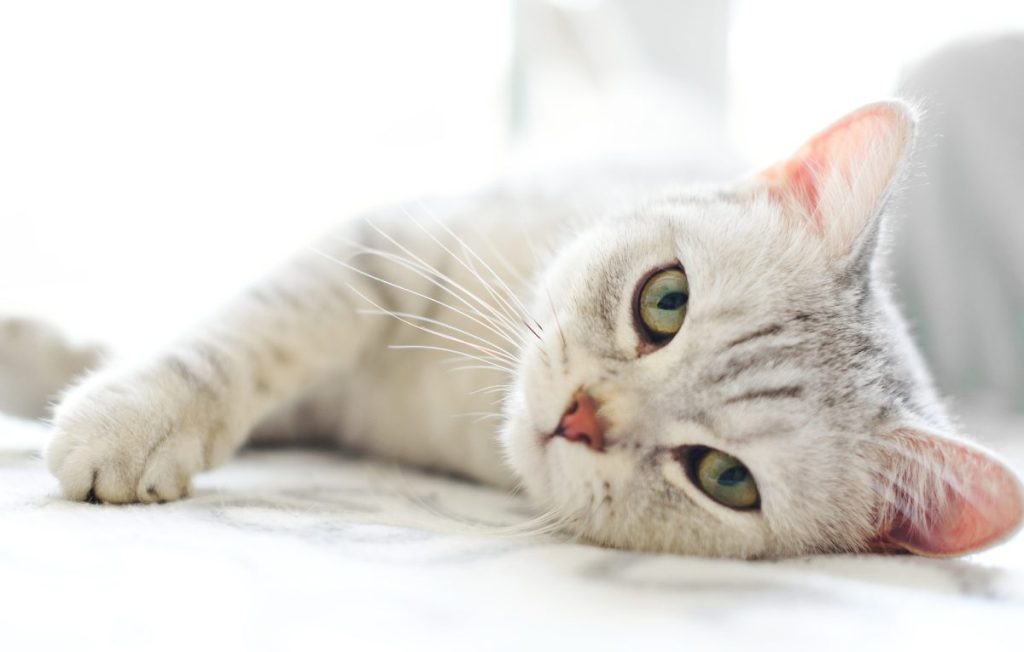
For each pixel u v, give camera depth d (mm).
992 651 237
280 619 229
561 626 233
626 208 373
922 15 625
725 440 305
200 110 605
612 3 750
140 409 304
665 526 308
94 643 219
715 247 326
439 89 694
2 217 553
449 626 230
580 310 327
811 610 249
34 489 297
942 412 348
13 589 233
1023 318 521
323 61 640
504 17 723
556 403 316
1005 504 296
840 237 335
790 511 310
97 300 451
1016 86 519
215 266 543
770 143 654
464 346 385
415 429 398
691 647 228
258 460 379
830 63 659
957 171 521
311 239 387
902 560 304
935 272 527
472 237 397
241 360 335
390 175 606
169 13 594
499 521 324
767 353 313
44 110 565
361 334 378
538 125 711
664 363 310
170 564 248
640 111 649
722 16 742
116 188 583
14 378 358
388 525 291
